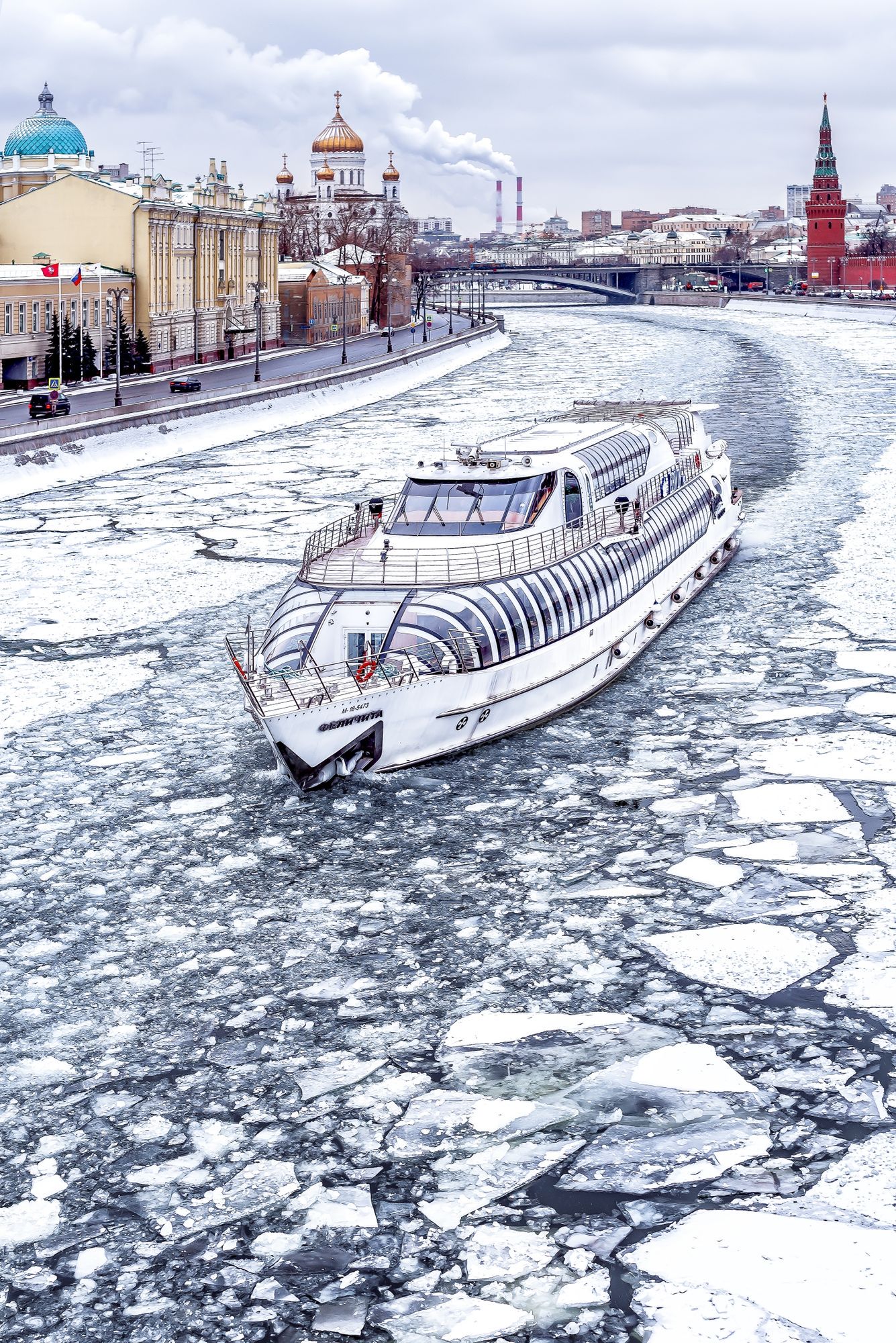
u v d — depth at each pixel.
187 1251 15.81
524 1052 19.02
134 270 112.44
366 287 184.88
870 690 33.06
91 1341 14.68
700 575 42.81
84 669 37.16
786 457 66.94
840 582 43.12
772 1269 14.91
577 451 36.12
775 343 146.25
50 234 112.25
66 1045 19.81
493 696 29.64
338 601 29.69
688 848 24.91
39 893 24.31
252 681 28.47
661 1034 19.30
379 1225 16.05
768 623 39.12
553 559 32.69
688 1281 14.85
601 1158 16.86
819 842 24.84
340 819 26.72
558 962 21.33
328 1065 19.00
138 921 23.20
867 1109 17.47
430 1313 14.76
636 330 184.00
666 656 36.50
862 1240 15.23
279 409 92.81
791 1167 16.50
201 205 125.56
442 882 24.08
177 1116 18.12
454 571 30.44
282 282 156.62
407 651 28.39
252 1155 17.33
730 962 20.97
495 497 32.97
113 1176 17.08
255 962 21.78
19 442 68.12
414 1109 17.97
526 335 180.62
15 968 21.84
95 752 30.94
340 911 23.28
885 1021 19.28
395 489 65.00
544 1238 15.66
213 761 30.06
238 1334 14.67
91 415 75.75
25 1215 16.48
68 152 130.38
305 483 67.88
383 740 28.12
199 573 48.00
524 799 27.34
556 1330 14.41
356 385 106.12
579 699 32.31
